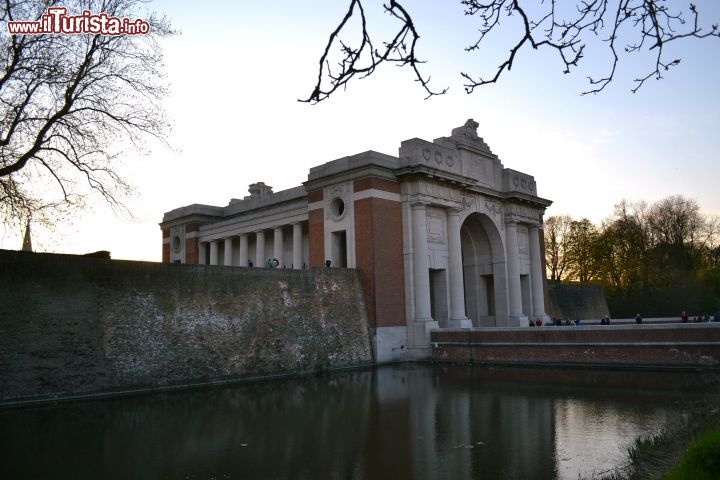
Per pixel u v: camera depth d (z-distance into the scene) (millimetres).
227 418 20078
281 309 34406
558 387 25984
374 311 39719
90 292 26141
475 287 52188
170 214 65312
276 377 32656
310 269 36969
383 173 41375
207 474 13242
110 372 25984
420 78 5246
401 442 16062
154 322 28172
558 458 14047
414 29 4914
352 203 41906
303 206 50719
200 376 29297
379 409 21406
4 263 23578
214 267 31344
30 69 22031
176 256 64500
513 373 32125
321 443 16109
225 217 60656
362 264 40750
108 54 24750
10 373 23109
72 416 20844
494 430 17438
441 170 42781
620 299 71125
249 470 13516
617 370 31297
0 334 23094
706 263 78625
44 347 24219
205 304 30531
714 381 25297
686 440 12930
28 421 19906
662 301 66250
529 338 36125
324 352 36125
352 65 5098
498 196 50656
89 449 15734
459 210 45688
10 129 22016
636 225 74000
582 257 80312
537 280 54250
